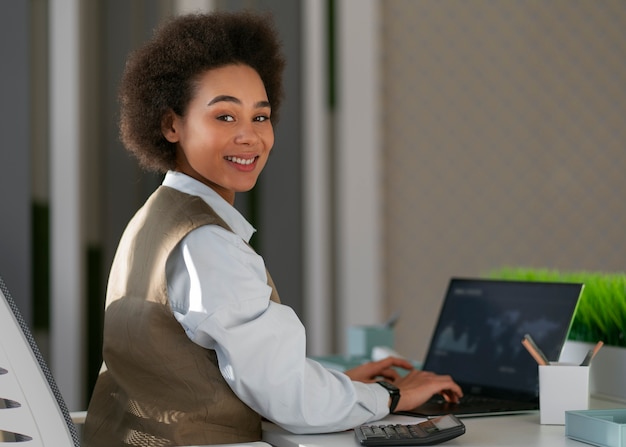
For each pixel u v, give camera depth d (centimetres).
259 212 445
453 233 487
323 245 458
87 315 396
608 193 511
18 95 374
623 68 514
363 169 467
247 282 130
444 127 485
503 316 178
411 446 125
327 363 227
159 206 144
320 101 458
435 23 484
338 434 135
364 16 466
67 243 389
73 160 390
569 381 142
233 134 142
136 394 138
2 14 372
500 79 497
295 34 455
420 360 480
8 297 115
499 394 170
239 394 130
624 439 120
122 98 155
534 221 501
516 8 499
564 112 505
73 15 389
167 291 135
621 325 171
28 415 109
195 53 143
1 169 371
